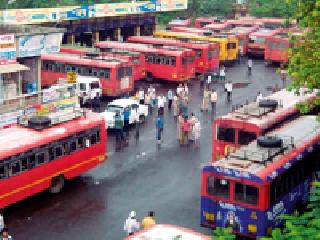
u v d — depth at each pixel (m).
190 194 28.09
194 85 53.84
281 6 86.19
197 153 34.31
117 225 24.78
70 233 24.02
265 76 59.19
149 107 43.69
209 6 90.75
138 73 52.25
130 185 29.14
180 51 53.38
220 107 45.56
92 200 27.22
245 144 26.92
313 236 12.82
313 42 21.42
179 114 39.84
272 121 27.36
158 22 85.56
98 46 57.66
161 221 25.06
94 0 77.19
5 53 36.34
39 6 70.56
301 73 21.09
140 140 36.66
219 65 63.22
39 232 24.03
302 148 24.67
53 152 26.91
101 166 31.72
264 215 21.66
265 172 21.78
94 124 28.98
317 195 15.65
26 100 31.53
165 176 30.47
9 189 24.88
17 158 25.05
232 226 22.36
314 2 21.30
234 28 73.69
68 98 30.19
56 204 26.72
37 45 39.09
